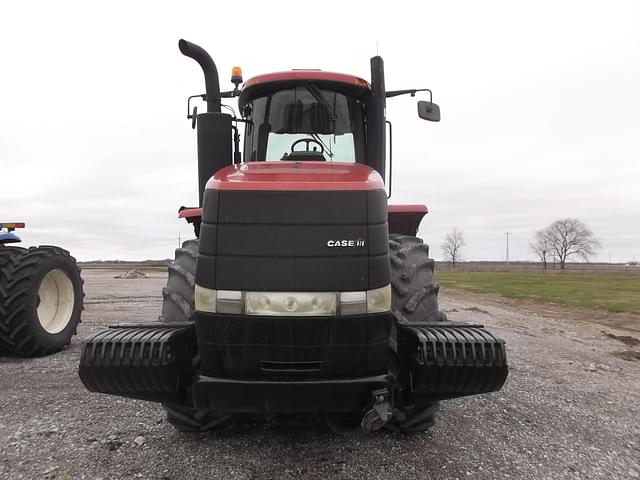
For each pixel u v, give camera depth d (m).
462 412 3.68
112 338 2.35
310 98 3.62
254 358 2.29
